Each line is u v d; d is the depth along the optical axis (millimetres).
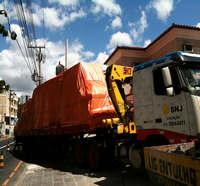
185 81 7840
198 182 4055
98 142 11672
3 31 7184
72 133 13211
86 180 9859
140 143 9289
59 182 9805
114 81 11164
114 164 11828
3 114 91625
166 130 8312
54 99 14914
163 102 8430
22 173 12531
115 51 27328
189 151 4711
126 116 10852
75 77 12539
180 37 22719
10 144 37250
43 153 18641
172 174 4855
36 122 17656
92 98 11672
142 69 9234
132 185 8641
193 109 7617
